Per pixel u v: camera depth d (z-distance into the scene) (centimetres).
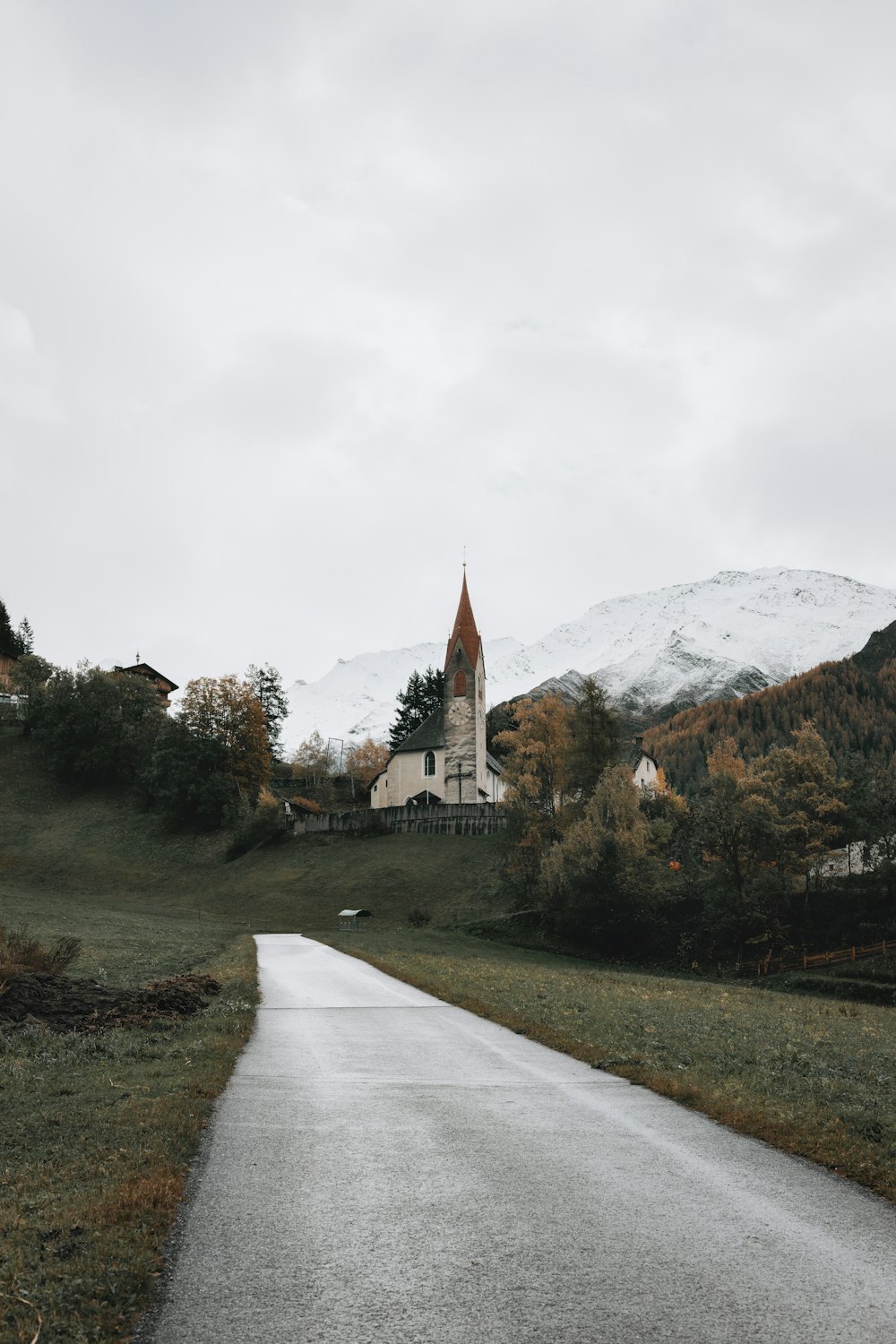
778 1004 3616
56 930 4891
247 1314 618
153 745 11944
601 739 8312
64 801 11612
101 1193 830
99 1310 614
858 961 6247
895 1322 607
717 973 6562
